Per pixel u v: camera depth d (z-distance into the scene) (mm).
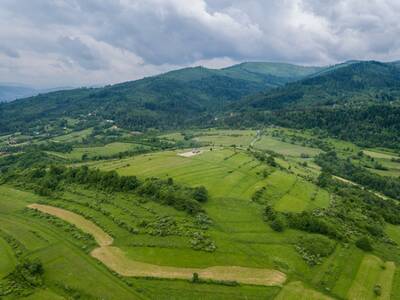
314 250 102125
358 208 146125
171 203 124938
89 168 171125
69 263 92688
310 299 82000
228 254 97500
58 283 83562
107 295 79625
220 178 151000
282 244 104438
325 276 91562
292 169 192375
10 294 78625
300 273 91875
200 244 101000
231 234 108000
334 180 188625
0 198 142625
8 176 167500
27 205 134250
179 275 87625
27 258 93562
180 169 163250
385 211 152500
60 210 128375
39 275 85812
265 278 88438
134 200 131000
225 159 183625
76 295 79312
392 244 120375
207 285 84438
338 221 124812
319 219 120438
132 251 98562
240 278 87750
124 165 176250
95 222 116500
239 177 154500
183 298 79625
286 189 148500
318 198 145625
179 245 100750
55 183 152000
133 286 83312
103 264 92125
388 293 87312
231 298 80375
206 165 171125
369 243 110375
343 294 85250
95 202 132250
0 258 94000
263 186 145250
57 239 106000
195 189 130625
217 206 124562
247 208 124188
